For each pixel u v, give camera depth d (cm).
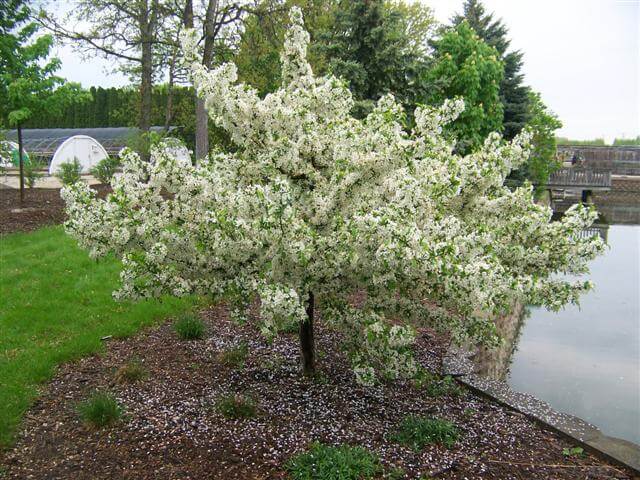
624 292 1130
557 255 425
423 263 329
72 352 529
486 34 2128
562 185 2459
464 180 404
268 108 419
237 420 423
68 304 640
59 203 1320
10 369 479
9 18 1057
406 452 397
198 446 385
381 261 334
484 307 347
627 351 753
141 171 384
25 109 1020
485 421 468
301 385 498
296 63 481
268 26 1599
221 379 502
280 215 338
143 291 402
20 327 570
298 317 352
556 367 680
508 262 428
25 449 376
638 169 3481
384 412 461
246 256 373
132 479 347
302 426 421
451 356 611
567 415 488
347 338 468
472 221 423
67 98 1070
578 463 410
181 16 1546
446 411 480
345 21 1108
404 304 433
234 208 368
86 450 377
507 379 631
